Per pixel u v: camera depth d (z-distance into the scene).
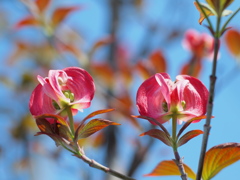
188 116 0.68
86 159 0.69
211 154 0.70
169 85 0.69
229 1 0.64
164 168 0.73
